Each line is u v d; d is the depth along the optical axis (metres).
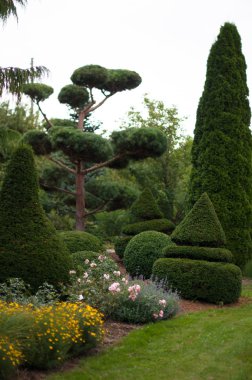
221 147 15.05
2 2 9.97
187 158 24.05
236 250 14.66
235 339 7.29
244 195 15.06
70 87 19.72
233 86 15.49
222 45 15.67
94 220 26.59
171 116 25.66
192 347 7.07
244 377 5.77
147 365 6.30
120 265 15.24
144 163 23.19
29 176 9.02
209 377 5.84
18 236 8.59
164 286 10.64
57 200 22.64
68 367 6.09
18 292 7.72
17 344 5.43
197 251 11.02
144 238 13.40
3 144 12.62
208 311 9.74
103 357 6.55
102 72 18.59
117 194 19.45
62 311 6.47
